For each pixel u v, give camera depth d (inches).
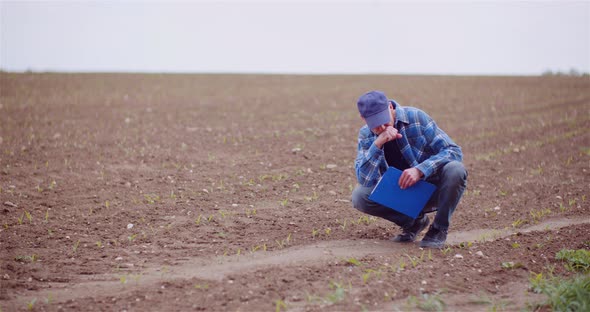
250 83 725.9
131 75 770.8
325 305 150.6
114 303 155.0
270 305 151.2
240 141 391.2
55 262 188.5
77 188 277.3
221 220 234.1
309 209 251.1
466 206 261.7
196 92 628.1
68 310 151.1
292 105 548.1
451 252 194.9
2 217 231.8
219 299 155.3
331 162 338.6
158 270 181.6
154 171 312.5
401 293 159.9
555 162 336.2
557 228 223.8
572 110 491.2
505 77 761.6
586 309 147.4
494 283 171.5
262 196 271.4
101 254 196.9
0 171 298.8
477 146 386.3
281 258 189.9
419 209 189.8
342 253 194.7
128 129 422.6
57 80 680.4
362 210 205.3
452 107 531.5
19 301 157.2
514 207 259.0
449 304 155.5
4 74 709.3
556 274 177.8
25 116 453.4
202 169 318.7
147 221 233.0
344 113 503.5
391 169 189.3
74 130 411.2
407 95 602.5
